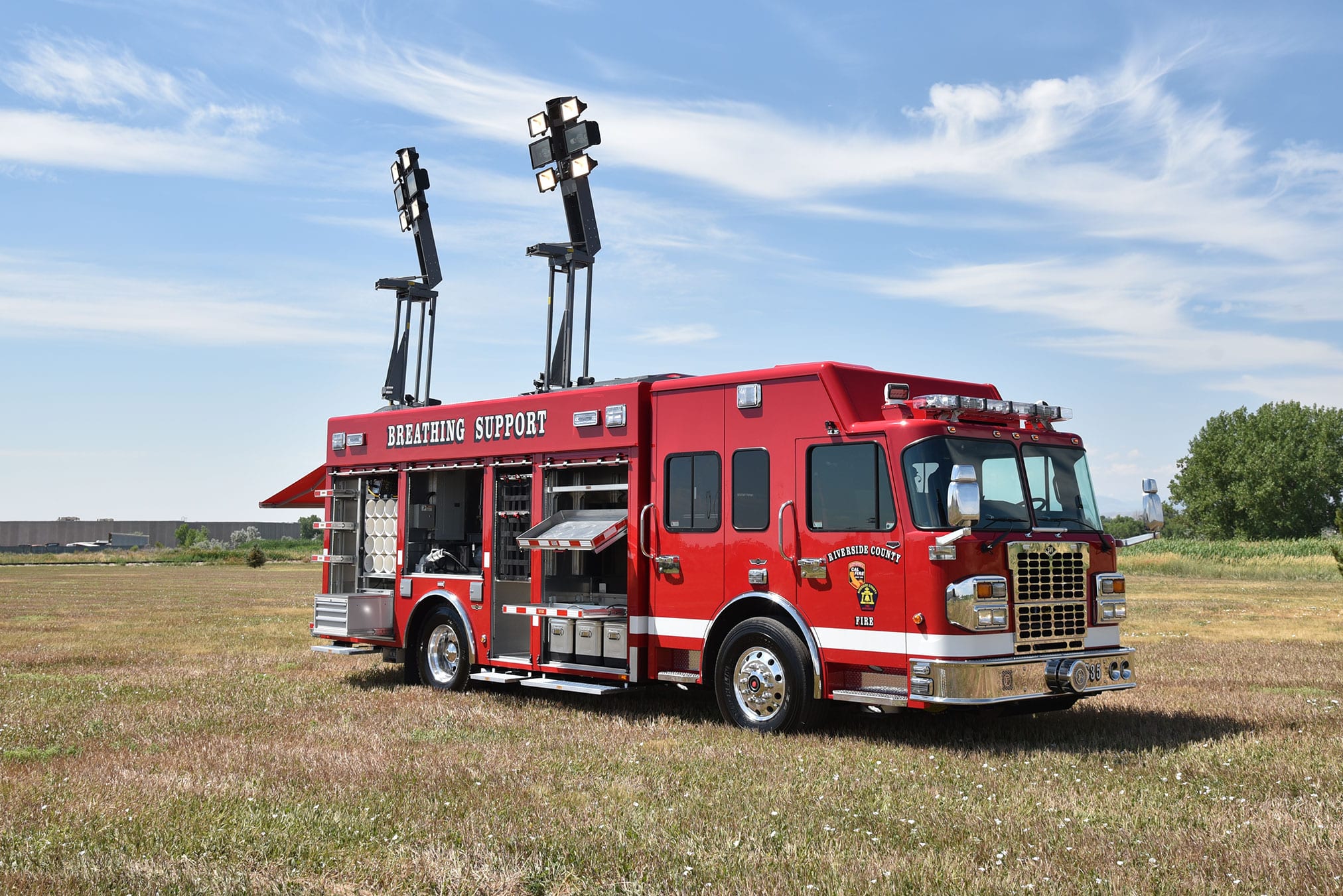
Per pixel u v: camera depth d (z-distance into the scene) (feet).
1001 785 22.29
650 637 32.86
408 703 35.04
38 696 36.14
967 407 28.25
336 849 17.98
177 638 57.88
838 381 29.40
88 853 17.54
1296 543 175.01
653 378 34.76
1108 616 29.60
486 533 38.27
